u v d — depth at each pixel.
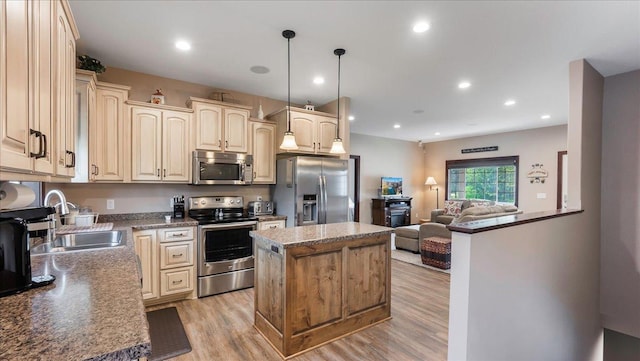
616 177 3.47
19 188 1.38
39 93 1.10
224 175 3.74
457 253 1.69
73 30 1.65
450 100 4.63
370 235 2.74
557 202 6.54
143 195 3.62
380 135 8.16
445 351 2.40
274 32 2.57
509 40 2.68
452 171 8.70
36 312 0.99
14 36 0.88
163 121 3.41
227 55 3.04
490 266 1.79
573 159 3.12
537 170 6.86
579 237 3.00
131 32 2.58
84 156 2.71
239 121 3.88
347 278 2.63
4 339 0.81
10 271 1.14
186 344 2.45
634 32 2.53
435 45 2.79
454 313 1.70
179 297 3.32
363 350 2.41
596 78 3.41
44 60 1.16
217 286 3.49
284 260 2.28
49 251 1.88
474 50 2.89
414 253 5.68
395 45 2.79
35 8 1.06
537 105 4.87
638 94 3.35
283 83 3.88
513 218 2.18
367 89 4.12
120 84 3.41
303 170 3.94
